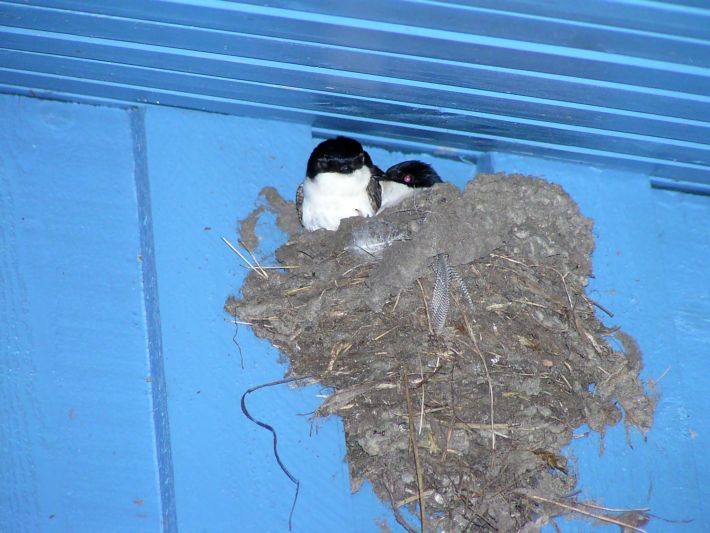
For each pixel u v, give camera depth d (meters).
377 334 1.13
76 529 1.11
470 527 1.12
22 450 1.11
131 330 1.14
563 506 1.13
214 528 1.09
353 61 1.13
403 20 1.10
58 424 1.12
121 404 1.13
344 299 1.13
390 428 1.12
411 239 1.14
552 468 1.14
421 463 1.12
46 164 1.16
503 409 1.13
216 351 1.12
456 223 1.15
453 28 1.10
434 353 1.13
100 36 1.12
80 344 1.13
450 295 1.14
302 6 1.09
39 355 1.13
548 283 1.16
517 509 1.12
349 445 1.13
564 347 1.15
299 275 1.14
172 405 1.11
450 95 1.15
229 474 1.10
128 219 1.16
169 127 1.16
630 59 1.11
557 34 1.10
